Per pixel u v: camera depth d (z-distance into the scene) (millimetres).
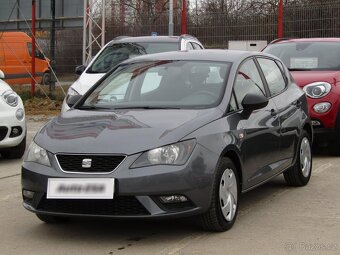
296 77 8906
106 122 5039
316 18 14977
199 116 5012
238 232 4984
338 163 8336
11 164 8492
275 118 6035
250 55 6270
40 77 24938
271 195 6422
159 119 4969
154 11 18406
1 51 23562
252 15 15656
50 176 4641
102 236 4980
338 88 8680
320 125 8586
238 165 5207
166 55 6309
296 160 6645
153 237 4902
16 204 6176
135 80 5961
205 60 5965
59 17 20406
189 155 4602
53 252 4582
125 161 4516
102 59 10492
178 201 4547
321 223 5254
